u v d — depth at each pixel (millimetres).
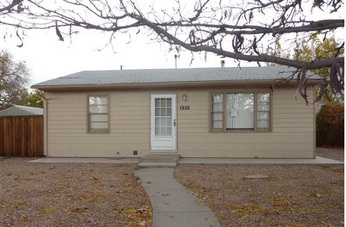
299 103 10703
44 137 11938
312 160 10312
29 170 9141
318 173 8305
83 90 11648
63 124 11758
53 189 6477
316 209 4840
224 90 11031
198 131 11156
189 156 11148
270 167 9359
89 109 11672
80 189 6469
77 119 11688
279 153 10812
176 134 11227
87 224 4227
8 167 9766
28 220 4398
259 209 4859
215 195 5844
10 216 4586
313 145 10672
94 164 10188
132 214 4688
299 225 4078
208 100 11117
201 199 5551
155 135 11367
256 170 8805
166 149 11289
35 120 12320
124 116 11484
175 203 5273
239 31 2266
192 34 2324
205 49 2264
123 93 11508
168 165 9352
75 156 11641
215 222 4250
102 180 7508
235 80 10578
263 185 6742
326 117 15672
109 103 11539
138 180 7402
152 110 11367
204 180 7359
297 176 7852
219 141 11062
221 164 9859
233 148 10992
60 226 4145
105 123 11664
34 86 11391
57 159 11148
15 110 18594
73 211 4832
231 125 11070
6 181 7426
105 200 5523
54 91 11789
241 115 11031
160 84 10938
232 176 7871
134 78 12062
